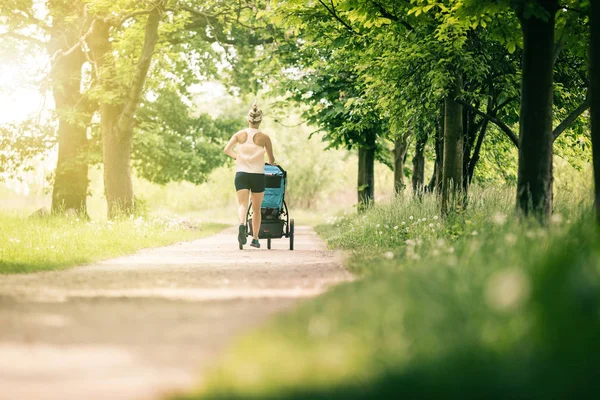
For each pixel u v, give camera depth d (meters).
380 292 6.07
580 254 6.41
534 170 11.30
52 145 34.88
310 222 50.88
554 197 16.39
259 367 4.26
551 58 11.28
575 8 14.36
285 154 72.00
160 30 30.69
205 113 44.19
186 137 43.44
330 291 7.28
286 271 11.81
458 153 17.06
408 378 3.81
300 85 29.81
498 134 24.61
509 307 4.03
